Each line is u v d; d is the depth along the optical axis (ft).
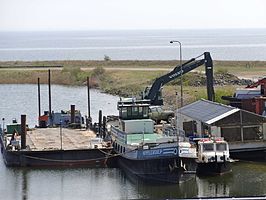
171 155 215.10
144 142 233.35
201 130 262.26
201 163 224.33
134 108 259.60
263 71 623.36
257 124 252.21
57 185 218.59
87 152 249.34
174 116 301.63
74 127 317.83
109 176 231.30
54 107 431.84
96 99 481.87
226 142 230.07
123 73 631.15
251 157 252.42
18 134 291.99
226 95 365.20
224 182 215.10
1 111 411.75
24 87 571.28
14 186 217.36
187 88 476.54
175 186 213.66
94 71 638.53
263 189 203.51
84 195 204.03
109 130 283.38
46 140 275.59
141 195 202.18
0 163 257.55
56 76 615.16
